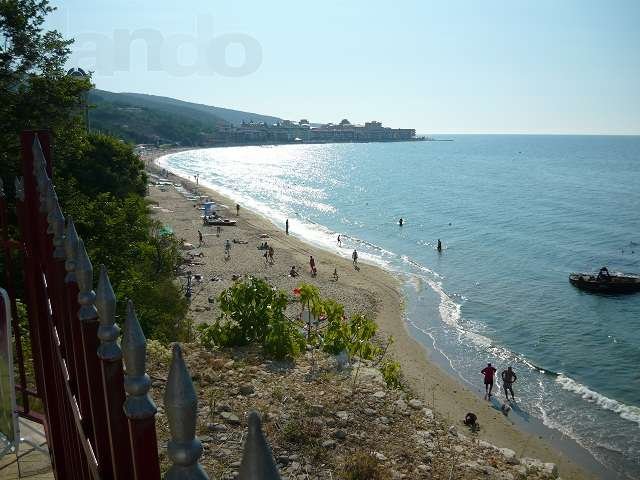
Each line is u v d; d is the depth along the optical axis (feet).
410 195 295.89
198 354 38.91
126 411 5.30
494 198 276.21
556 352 82.23
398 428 33.76
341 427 31.91
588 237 175.63
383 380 41.78
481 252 155.94
